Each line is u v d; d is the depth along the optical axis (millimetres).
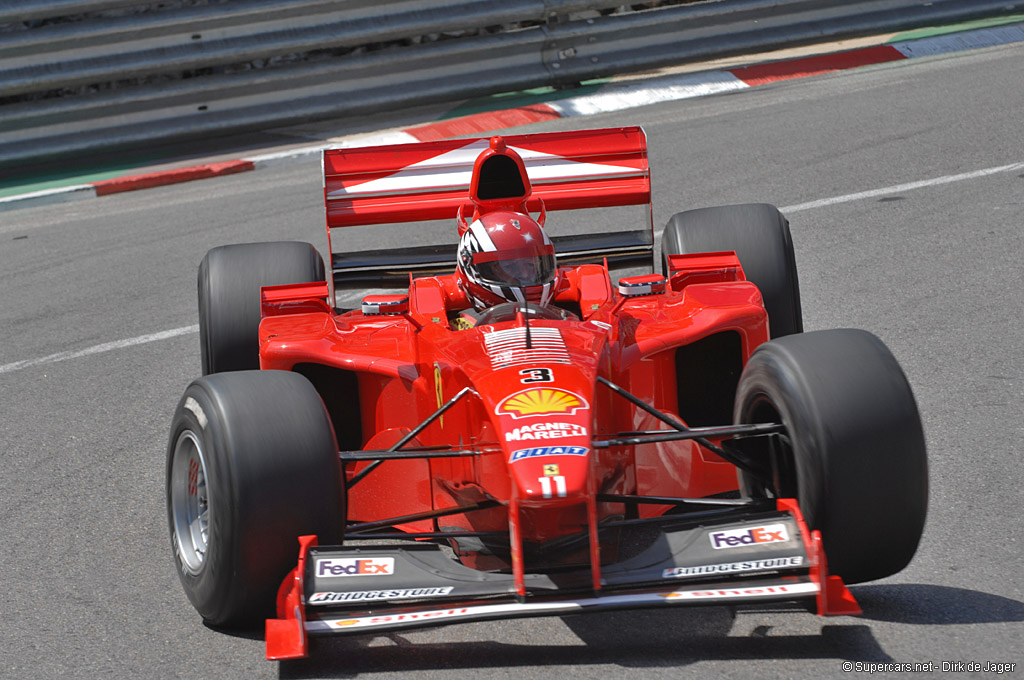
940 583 15461
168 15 54000
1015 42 63906
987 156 41906
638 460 17688
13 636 15812
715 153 45969
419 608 13641
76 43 53125
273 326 19656
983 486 18469
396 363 18031
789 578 13922
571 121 54750
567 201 23953
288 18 55750
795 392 14664
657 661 13727
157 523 19734
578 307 20516
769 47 62094
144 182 51188
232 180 50750
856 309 28500
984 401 22141
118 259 39656
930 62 60531
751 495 17359
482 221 18625
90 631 15812
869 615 14609
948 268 30906
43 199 50156
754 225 22469
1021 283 29109
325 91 56781
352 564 14047
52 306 35000
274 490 14234
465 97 58438
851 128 47969
